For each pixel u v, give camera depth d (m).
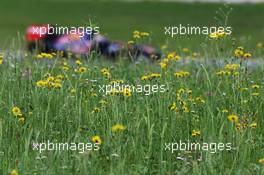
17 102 12.95
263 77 15.48
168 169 10.81
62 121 12.27
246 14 82.50
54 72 15.17
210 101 13.26
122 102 12.62
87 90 13.57
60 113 12.35
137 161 10.80
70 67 15.23
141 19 82.81
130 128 11.53
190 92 13.47
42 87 12.94
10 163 10.35
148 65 17.44
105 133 11.62
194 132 11.62
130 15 84.50
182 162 10.84
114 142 10.88
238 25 77.06
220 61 15.36
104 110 12.11
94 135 11.45
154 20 83.25
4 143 11.23
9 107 12.43
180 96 13.21
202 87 14.77
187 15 85.12
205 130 11.59
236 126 11.70
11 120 11.87
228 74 14.12
